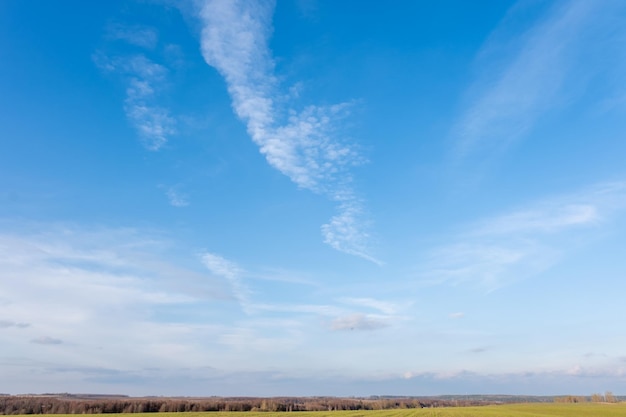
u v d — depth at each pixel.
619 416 90.50
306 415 98.31
